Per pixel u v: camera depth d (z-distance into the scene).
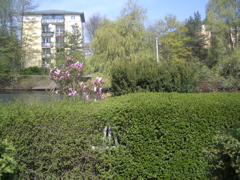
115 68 6.64
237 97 3.99
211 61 25.50
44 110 3.24
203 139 3.35
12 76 25.14
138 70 6.49
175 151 3.33
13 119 3.08
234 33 24.00
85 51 27.39
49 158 3.19
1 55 24.30
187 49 29.47
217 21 23.38
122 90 6.30
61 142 3.17
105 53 14.74
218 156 2.43
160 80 6.17
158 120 3.31
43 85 24.69
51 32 45.16
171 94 4.32
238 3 22.80
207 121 3.35
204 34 34.34
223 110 3.37
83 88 6.52
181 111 3.31
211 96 4.10
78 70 7.05
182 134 3.33
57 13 51.12
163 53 27.48
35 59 31.91
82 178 3.32
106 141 3.24
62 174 3.25
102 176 3.24
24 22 27.66
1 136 3.02
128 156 3.29
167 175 3.32
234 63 16.06
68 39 27.55
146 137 3.28
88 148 3.21
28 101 5.07
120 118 3.23
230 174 2.29
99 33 15.31
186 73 6.21
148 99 3.68
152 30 28.48
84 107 3.42
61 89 6.92
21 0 25.69
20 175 3.06
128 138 3.29
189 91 6.12
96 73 14.57
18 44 26.00
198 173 3.34
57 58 25.55
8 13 25.09
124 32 15.39
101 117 3.20
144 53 14.95
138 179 3.32
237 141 2.27
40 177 3.23
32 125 3.13
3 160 2.55
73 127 3.16
